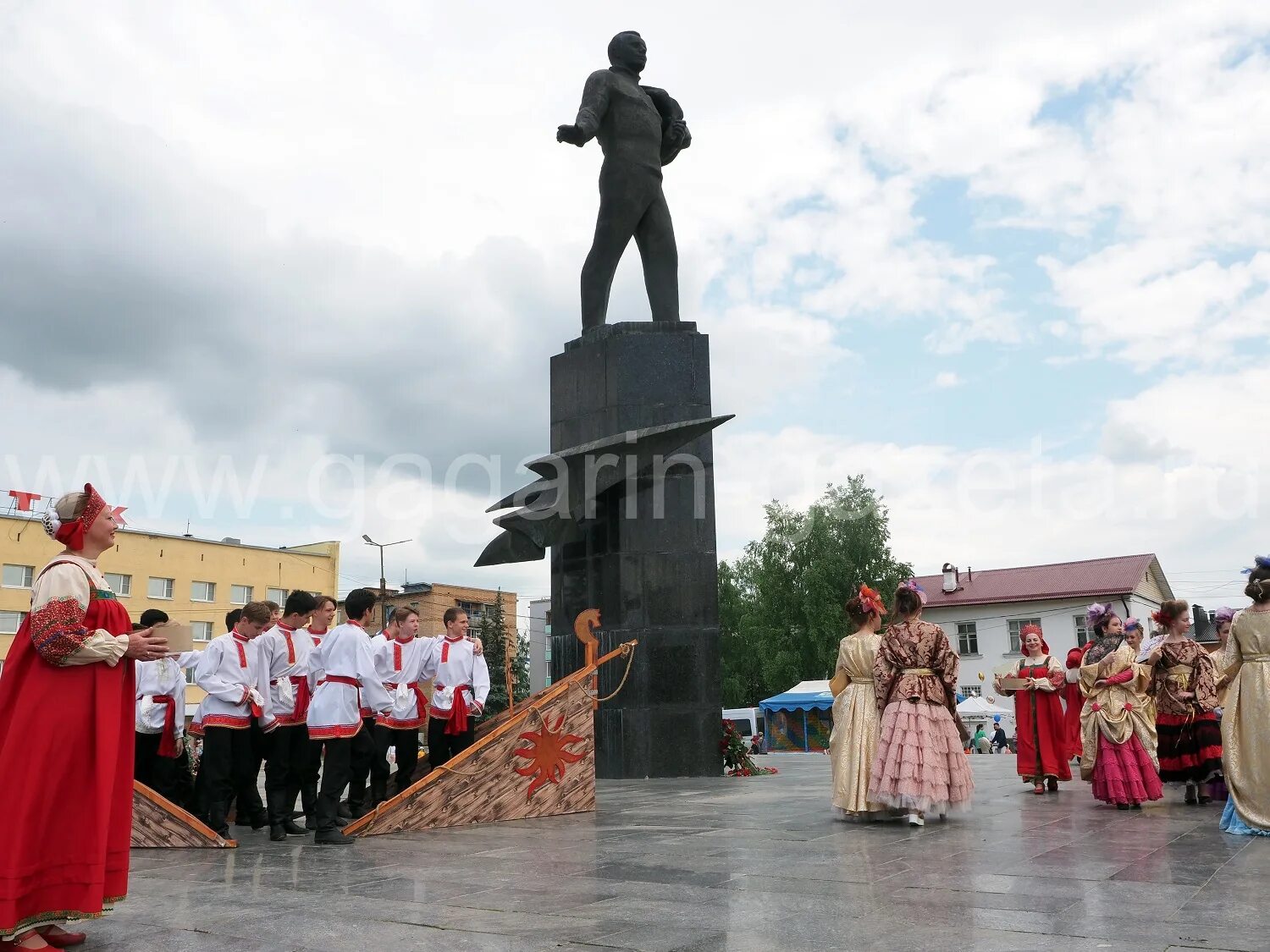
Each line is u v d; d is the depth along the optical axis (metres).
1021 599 47.28
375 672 7.29
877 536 43.44
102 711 4.06
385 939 3.94
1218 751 8.45
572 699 8.75
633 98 15.11
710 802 9.41
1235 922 3.90
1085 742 8.63
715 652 13.38
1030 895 4.48
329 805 7.02
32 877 3.83
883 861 5.56
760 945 3.68
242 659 7.81
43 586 4.09
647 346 14.20
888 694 7.57
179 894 5.03
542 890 4.91
